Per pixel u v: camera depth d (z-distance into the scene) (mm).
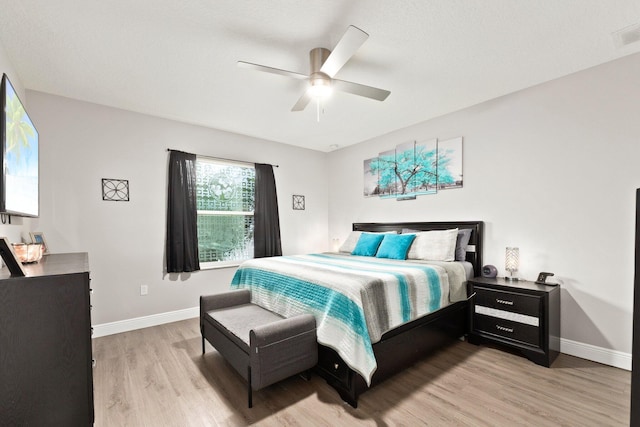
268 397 1893
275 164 4426
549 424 1610
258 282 2686
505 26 1855
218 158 3799
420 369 2234
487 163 3031
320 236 4953
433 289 2396
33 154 2041
